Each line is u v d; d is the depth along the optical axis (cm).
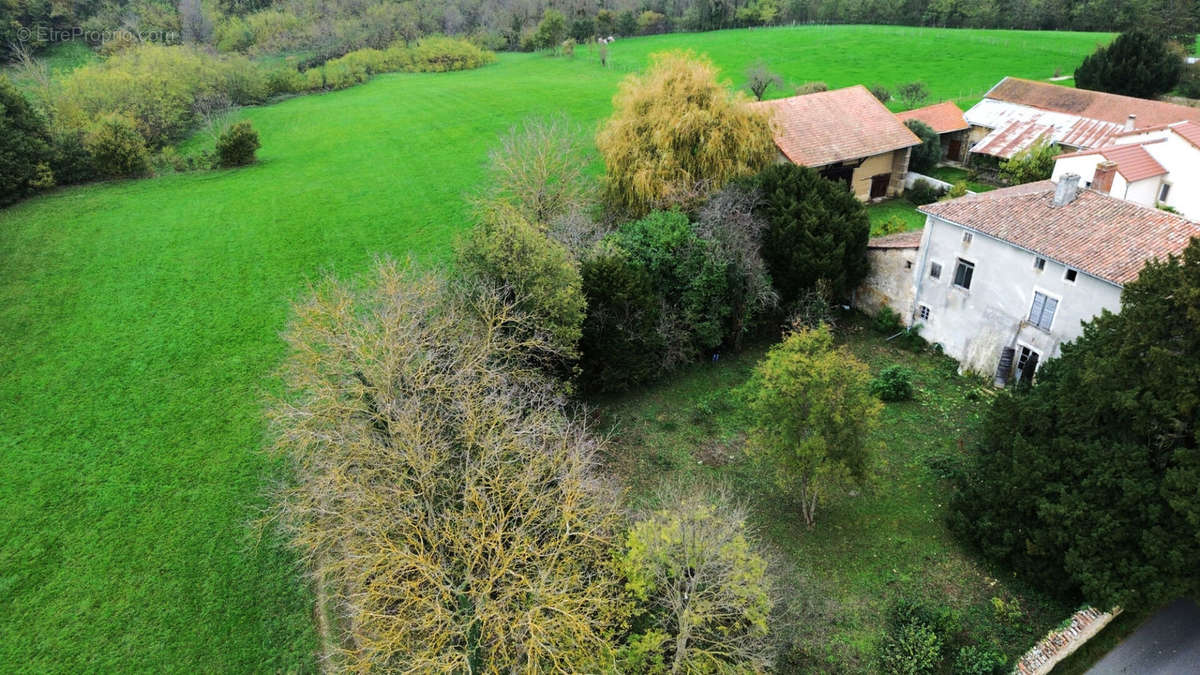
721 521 1775
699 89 3634
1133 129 4566
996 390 2784
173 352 3047
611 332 2769
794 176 3334
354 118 6562
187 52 7094
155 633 1953
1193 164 3462
